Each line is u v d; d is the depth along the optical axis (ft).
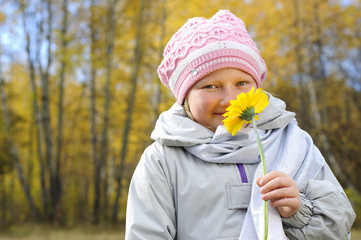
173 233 3.73
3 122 37.55
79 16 38.60
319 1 40.98
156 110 34.42
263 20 37.91
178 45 4.19
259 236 3.40
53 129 50.06
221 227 3.65
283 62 39.29
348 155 32.09
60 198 38.81
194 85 4.01
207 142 3.95
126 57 39.73
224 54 3.89
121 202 50.85
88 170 62.59
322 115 42.24
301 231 3.49
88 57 34.45
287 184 3.28
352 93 41.42
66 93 49.67
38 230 32.68
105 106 37.17
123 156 37.70
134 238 3.65
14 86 47.19
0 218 53.16
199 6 31.53
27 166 55.62
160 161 3.93
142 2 35.29
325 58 40.57
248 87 4.00
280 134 4.12
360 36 40.45
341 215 3.49
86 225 36.40
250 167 3.92
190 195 3.78
